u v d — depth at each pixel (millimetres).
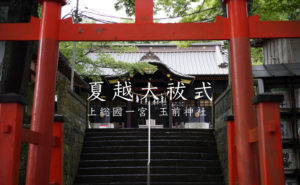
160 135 10820
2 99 3297
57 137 4785
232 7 4723
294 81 6301
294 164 5945
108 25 4742
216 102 10469
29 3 6328
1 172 3186
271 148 3252
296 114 6094
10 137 3252
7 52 6098
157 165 9164
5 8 8273
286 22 4652
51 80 4535
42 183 4199
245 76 4457
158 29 4730
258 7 9531
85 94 11742
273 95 3330
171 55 26391
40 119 4355
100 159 9477
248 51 4559
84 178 8602
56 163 4715
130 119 21516
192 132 11008
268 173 3203
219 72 22344
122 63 16016
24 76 6098
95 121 21688
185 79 19922
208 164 9250
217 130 10148
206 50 26609
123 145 10141
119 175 8633
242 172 4211
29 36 4699
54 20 4715
